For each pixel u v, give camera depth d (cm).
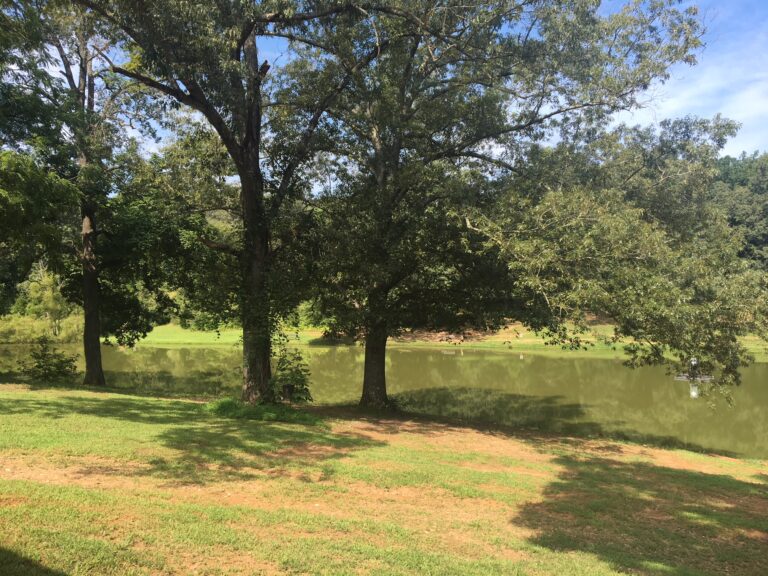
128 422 982
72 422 920
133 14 1016
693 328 1004
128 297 2131
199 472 712
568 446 1297
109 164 1809
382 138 1515
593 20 1236
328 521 580
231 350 3934
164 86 1198
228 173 1558
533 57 1258
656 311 984
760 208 5506
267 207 1383
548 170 1355
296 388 1368
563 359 3528
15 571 372
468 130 1490
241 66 1079
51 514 483
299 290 1365
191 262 1900
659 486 929
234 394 1984
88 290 1853
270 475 741
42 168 1235
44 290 3853
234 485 677
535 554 555
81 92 1883
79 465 675
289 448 922
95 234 1853
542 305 1186
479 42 1230
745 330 1020
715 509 805
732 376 1083
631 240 1043
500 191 1367
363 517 614
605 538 629
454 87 1440
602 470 1031
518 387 2489
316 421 1227
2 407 1027
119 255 1833
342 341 4453
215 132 1519
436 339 4706
